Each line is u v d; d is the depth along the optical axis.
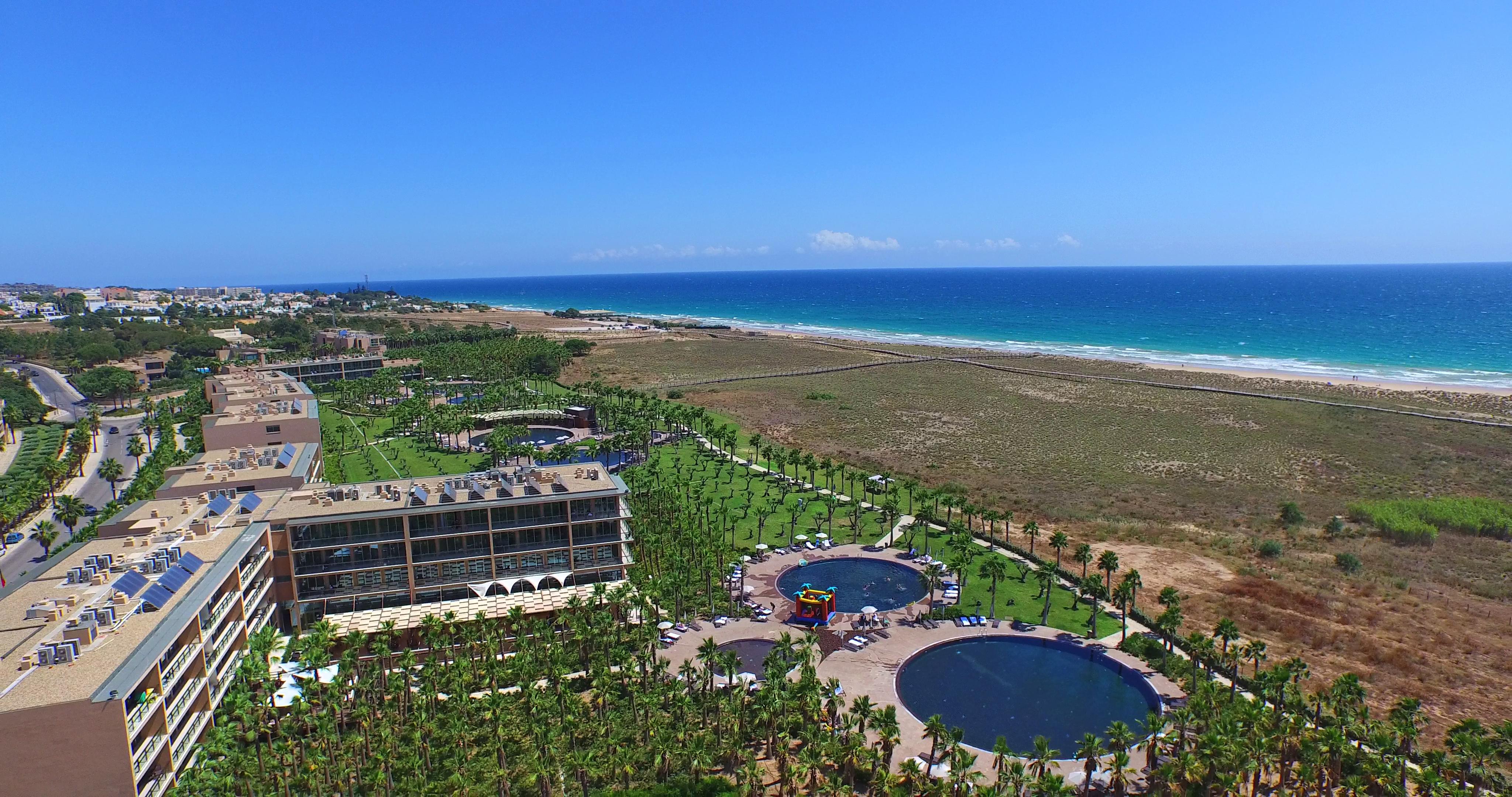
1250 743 57.06
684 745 66.31
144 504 90.88
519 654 72.88
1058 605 97.50
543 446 179.12
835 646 87.62
